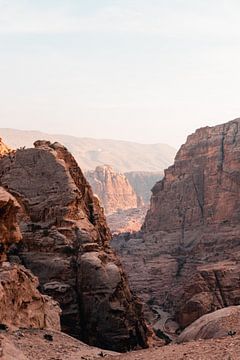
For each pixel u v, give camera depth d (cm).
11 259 5066
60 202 5441
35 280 3888
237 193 11494
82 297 4909
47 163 5628
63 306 4875
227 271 8150
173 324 8231
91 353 3022
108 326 4762
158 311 9312
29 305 3506
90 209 6047
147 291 10288
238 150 11831
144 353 2716
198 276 8375
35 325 3459
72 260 5122
